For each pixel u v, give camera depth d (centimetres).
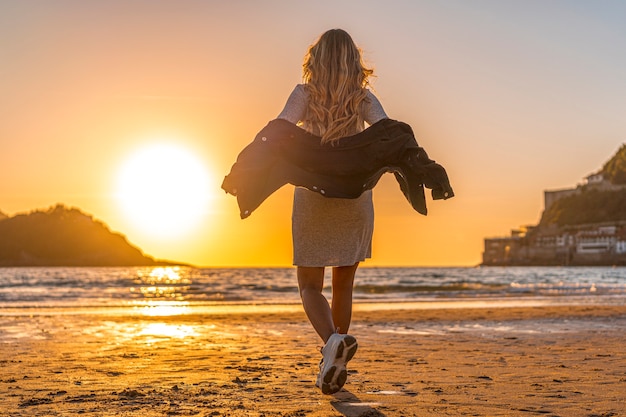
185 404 404
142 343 873
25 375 546
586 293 3177
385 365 608
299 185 352
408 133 355
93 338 957
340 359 361
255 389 461
